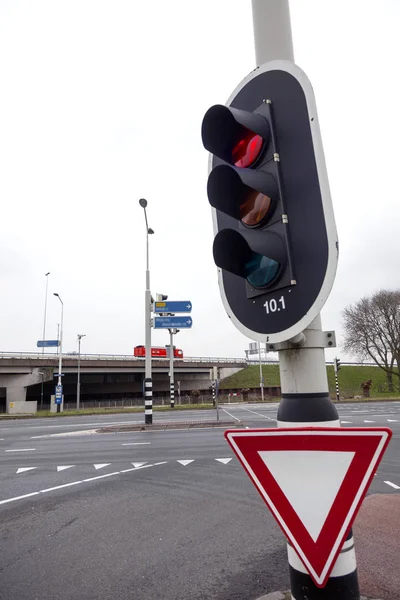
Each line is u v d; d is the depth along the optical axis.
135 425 16.34
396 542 3.89
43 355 43.78
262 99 2.14
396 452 9.09
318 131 1.81
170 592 3.21
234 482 6.88
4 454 10.55
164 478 7.25
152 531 4.62
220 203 2.02
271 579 3.38
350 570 1.55
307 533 1.50
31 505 5.77
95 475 7.68
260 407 29.64
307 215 1.80
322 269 1.69
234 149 2.19
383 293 45.19
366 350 45.72
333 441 1.50
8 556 3.99
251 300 2.04
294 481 1.54
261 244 1.78
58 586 3.35
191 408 30.47
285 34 2.21
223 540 4.30
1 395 49.38
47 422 22.30
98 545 4.23
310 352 1.81
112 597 3.15
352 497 1.45
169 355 32.28
